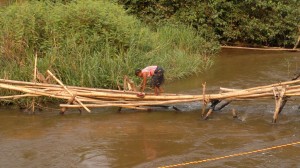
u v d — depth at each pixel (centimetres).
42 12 1207
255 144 787
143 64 1182
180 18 1641
